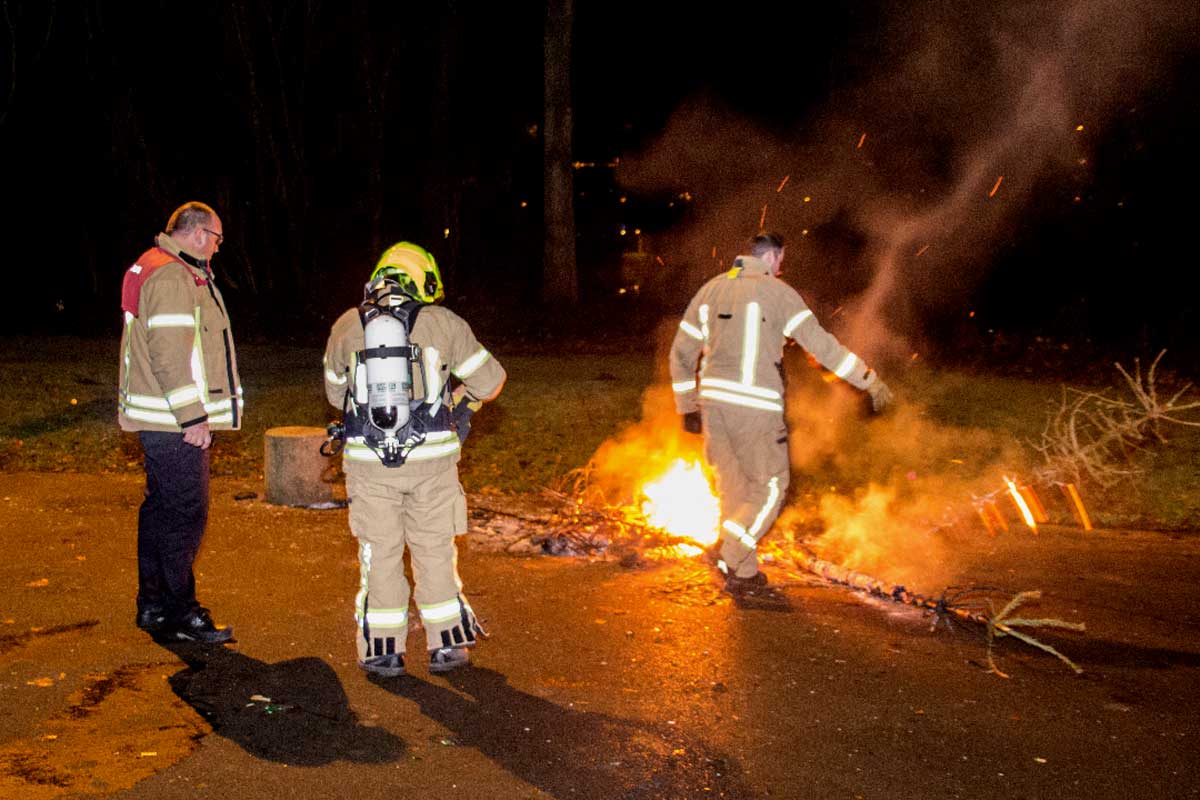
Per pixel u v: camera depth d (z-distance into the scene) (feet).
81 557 22.17
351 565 22.24
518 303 75.72
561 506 27.37
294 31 78.54
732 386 20.74
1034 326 63.93
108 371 48.85
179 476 17.46
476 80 87.45
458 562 22.74
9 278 77.77
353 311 16.60
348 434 16.42
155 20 76.07
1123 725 15.48
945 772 14.01
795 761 14.21
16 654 17.03
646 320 70.90
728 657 17.78
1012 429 37.11
